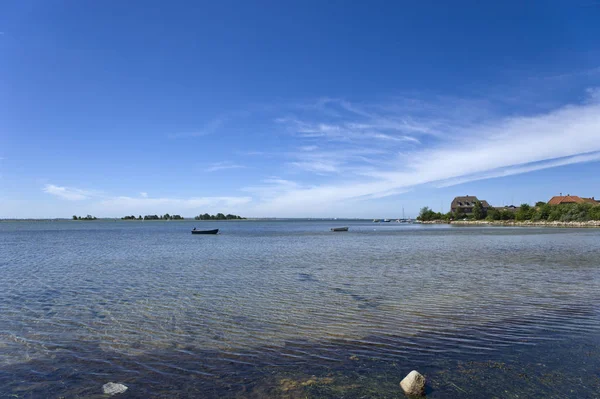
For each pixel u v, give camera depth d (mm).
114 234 79938
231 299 14250
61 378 7375
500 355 8383
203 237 65562
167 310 12633
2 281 18688
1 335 10055
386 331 10141
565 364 7871
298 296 14719
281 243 48438
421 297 14406
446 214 187250
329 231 95812
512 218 140875
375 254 32406
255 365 7922
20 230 108688
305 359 8219
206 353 8633
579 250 34562
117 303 13703
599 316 11500
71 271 22125
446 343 9164
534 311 12125
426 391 6691
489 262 25859
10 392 6793
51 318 11711
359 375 7387
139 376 7438
